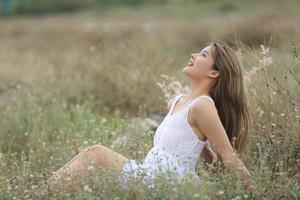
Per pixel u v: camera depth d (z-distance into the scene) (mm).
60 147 8219
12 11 54781
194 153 6645
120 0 57750
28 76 13961
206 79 6777
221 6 44031
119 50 12742
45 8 56375
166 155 6617
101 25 21031
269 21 19547
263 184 6281
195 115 6574
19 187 6602
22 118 10219
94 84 12070
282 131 7281
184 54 14156
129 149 7555
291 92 7598
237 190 6031
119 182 6078
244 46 10047
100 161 6586
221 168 6449
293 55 8336
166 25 29172
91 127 9297
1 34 33188
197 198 5680
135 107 11547
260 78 8047
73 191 6402
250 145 7137
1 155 7961
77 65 12812
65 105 10516
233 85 6730
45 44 22516
